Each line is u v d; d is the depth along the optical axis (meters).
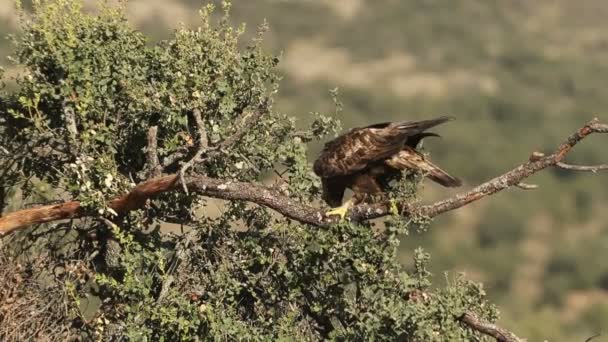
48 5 14.63
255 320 14.34
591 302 72.06
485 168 92.75
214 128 14.46
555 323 46.47
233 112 15.23
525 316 49.88
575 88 127.75
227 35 15.12
